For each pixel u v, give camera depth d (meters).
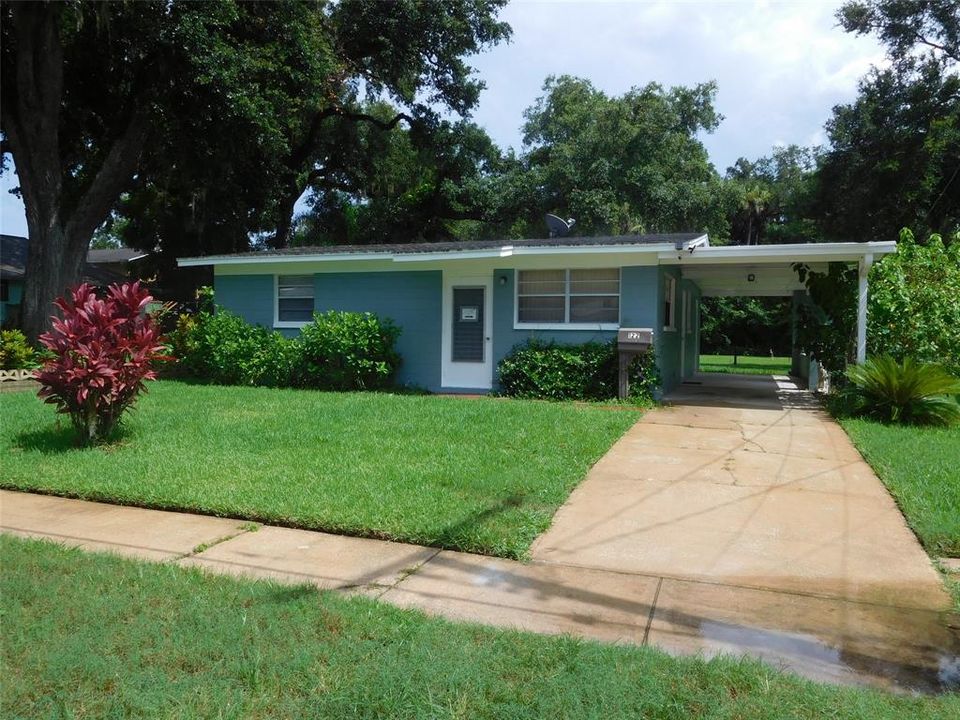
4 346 15.91
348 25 25.73
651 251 11.97
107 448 8.00
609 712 2.81
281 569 4.60
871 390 10.26
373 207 32.97
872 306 11.77
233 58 17.03
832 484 6.66
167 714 2.81
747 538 5.21
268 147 19.72
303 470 6.92
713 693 2.96
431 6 26.00
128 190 25.88
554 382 12.44
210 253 27.95
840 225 31.03
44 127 17.08
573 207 29.14
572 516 5.73
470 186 30.95
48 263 17.56
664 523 5.55
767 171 43.47
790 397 13.52
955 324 11.48
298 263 15.33
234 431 8.86
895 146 28.95
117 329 8.30
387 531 5.23
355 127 30.75
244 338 15.10
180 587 4.11
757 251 11.41
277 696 2.95
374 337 13.71
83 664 3.16
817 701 2.89
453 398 12.36
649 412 10.91
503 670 3.15
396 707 2.84
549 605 4.05
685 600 4.14
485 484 6.37
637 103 29.78
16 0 15.73
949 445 8.18
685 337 17.22
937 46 29.02
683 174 31.44
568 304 13.00
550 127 34.31
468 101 29.23
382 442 8.18
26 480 6.73
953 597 4.13
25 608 3.79
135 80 18.23
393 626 3.58
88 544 5.11
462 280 13.80
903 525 5.47
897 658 3.43
